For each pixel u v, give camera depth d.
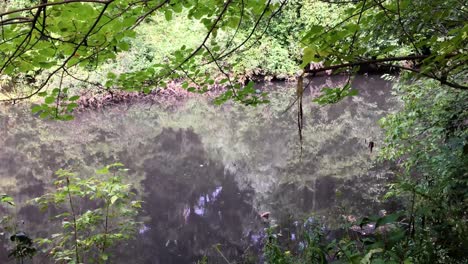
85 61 1.63
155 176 6.26
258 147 7.65
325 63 1.46
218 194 5.47
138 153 7.55
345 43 1.48
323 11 7.84
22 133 8.95
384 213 3.97
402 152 3.87
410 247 1.95
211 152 7.49
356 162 6.11
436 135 3.31
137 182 5.99
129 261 3.69
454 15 1.71
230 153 7.40
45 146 8.04
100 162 7.00
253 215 4.68
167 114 10.71
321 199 4.86
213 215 4.77
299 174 5.96
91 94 9.59
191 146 7.93
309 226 3.98
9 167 6.77
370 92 10.65
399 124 3.88
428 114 3.58
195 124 9.72
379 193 4.70
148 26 11.55
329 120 8.88
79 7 1.26
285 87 12.72
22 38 1.36
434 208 2.15
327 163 6.29
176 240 4.14
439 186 2.64
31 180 6.14
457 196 2.55
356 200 4.61
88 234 3.72
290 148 7.37
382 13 1.56
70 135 8.85
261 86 13.05
